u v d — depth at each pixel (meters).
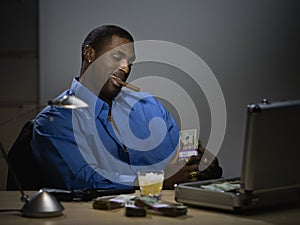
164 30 3.18
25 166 2.44
